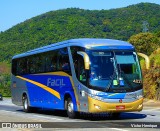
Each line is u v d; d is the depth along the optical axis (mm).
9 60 156875
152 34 74625
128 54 19328
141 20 182125
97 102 18375
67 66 20844
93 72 18641
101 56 18891
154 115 22469
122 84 18688
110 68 18797
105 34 173375
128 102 18672
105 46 19141
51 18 192750
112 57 18969
